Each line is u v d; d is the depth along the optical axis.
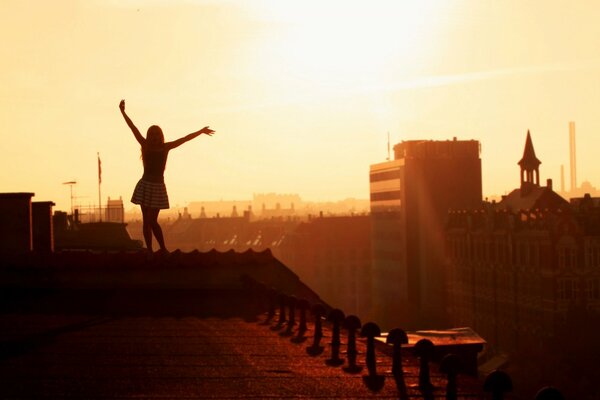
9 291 15.21
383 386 7.86
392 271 166.00
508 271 112.69
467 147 157.38
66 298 14.51
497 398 6.40
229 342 10.26
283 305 12.13
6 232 19.34
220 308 13.55
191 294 15.13
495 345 117.19
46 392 7.31
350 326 9.62
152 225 12.42
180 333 10.88
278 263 16.59
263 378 8.11
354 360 9.19
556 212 102.06
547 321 101.81
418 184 157.00
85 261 15.78
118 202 68.94
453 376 6.96
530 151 134.00
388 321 136.62
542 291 103.06
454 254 133.50
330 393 7.50
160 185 12.41
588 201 108.12
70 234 43.19
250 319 12.45
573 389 70.38
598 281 100.81
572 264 100.75
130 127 12.33
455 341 11.50
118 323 11.77
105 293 15.16
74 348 9.62
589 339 83.19
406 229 157.62
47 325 11.45
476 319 124.62
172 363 8.80
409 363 9.15
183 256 16.02
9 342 10.01
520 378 75.19
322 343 10.38
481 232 121.88
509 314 113.00
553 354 80.25
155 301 14.23
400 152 172.00
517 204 130.50
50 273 15.58
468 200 158.00
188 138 12.52
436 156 157.62
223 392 7.46
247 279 15.31
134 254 15.91
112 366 8.57
